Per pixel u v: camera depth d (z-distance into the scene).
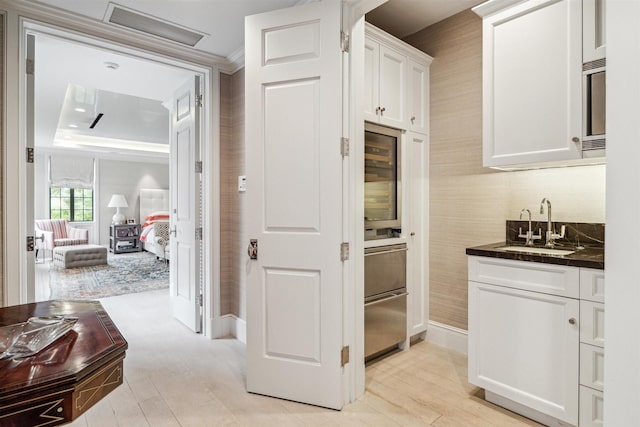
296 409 2.04
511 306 1.91
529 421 1.90
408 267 2.86
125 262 7.02
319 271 2.04
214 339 3.11
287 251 2.10
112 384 1.07
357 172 2.12
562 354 1.73
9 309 1.43
